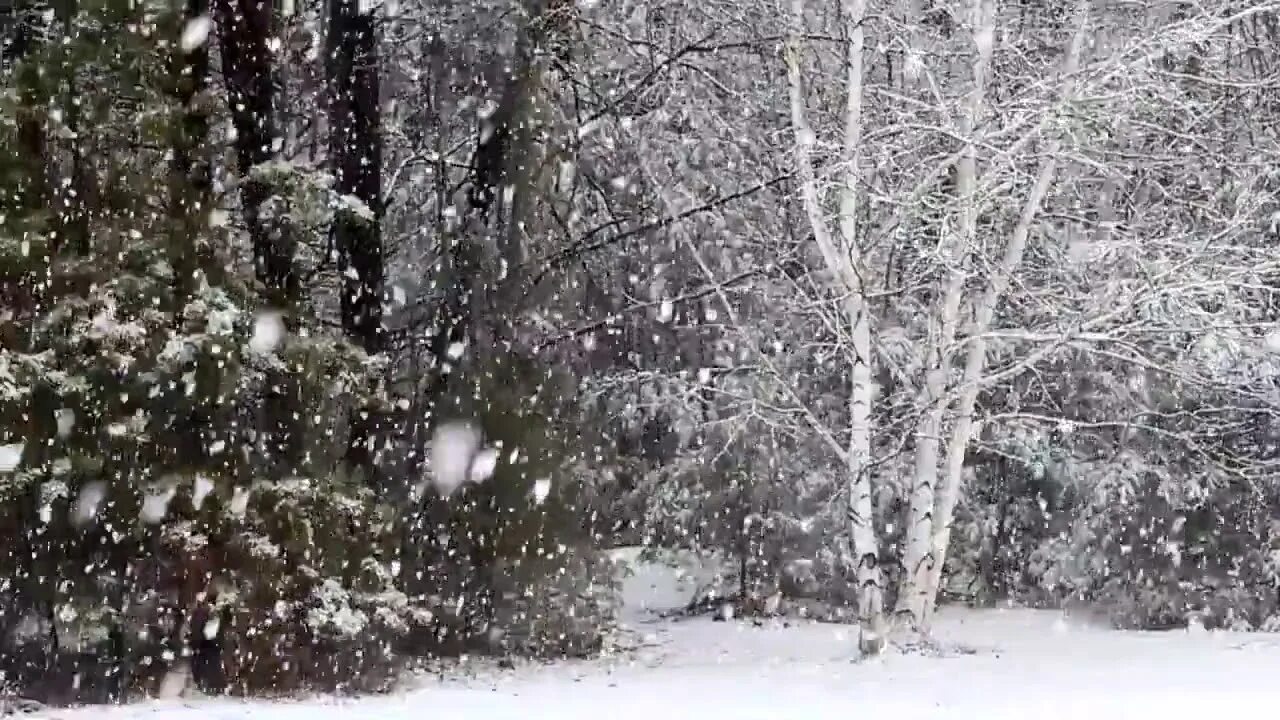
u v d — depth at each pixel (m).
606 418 17.98
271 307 12.96
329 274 15.80
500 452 14.58
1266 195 15.20
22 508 11.73
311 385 12.90
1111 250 15.28
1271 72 17.31
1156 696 10.46
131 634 12.16
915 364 16.67
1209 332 15.22
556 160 16.34
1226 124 17.56
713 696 10.89
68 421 11.84
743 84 17.98
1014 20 16.00
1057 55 16.83
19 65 12.30
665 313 16.50
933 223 14.87
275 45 14.93
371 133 16.14
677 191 17.88
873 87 15.43
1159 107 15.52
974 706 9.96
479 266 15.64
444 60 16.28
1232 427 17.53
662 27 18.41
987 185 14.73
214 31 15.25
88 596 12.00
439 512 14.53
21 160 12.09
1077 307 15.92
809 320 18.48
